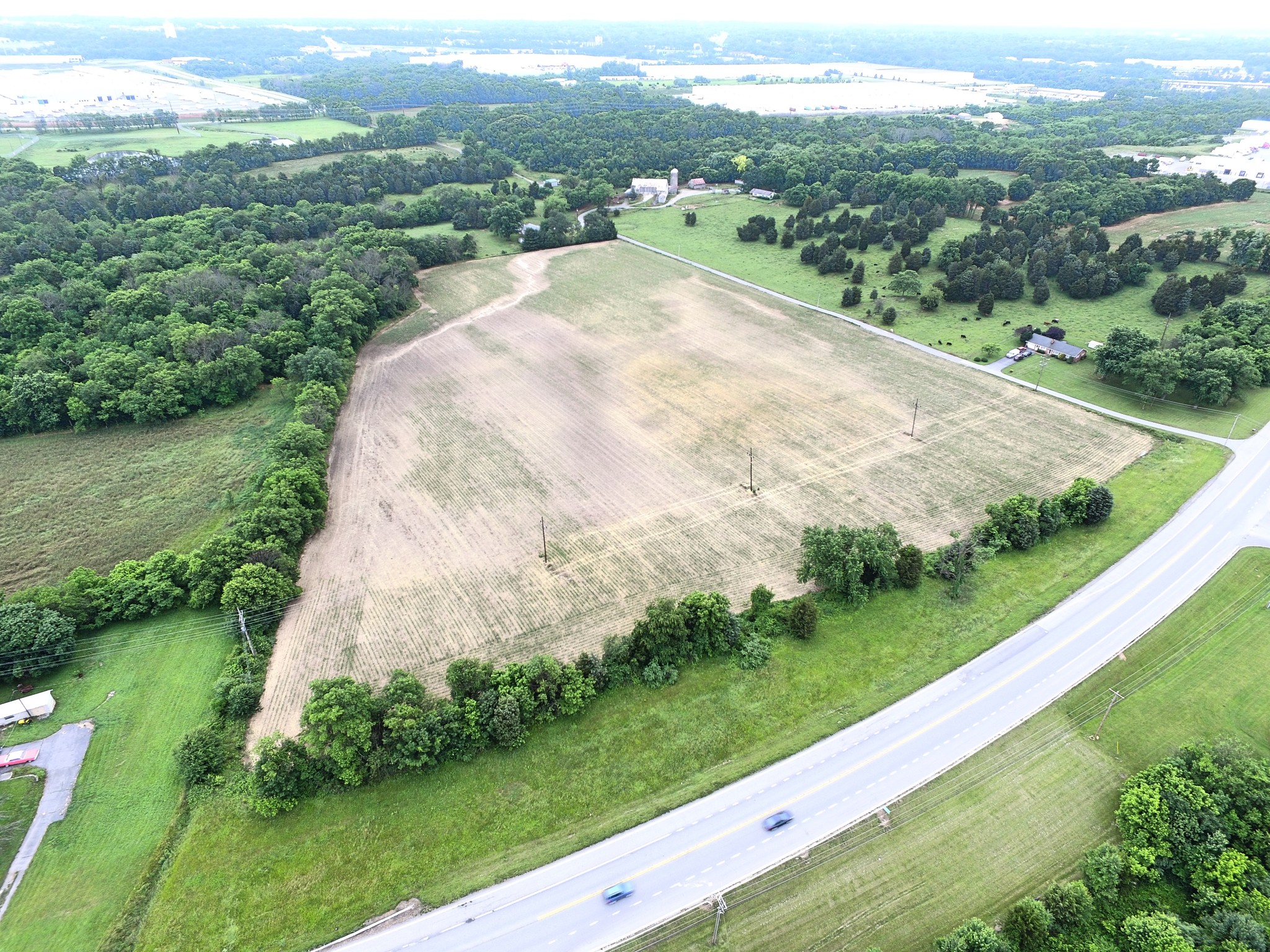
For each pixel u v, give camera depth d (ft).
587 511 311.47
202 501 321.93
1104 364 394.93
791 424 370.94
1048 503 285.43
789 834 187.32
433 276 594.24
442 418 388.98
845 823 189.26
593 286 568.41
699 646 235.81
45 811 195.11
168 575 260.83
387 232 604.90
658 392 408.26
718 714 219.41
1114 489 312.50
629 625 251.60
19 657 228.43
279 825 191.52
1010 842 183.93
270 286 476.95
